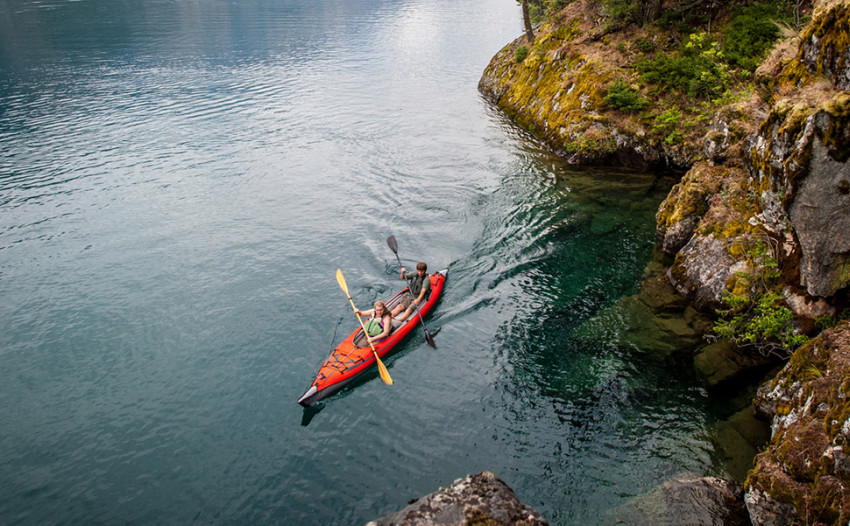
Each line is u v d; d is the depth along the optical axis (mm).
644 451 8344
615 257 13406
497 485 5543
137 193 18328
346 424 9438
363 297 12812
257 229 16016
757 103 11664
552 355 10516
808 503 5945
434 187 18188
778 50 11148
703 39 18828
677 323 10836
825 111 7430
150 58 37156
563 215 15602
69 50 38594
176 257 14672
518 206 16375
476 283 12852
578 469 8180
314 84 32312
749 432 8289
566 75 21578
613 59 19906
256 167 20438
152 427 9531
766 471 6676
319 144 22734
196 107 27375
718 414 8805
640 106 18094
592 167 18734
